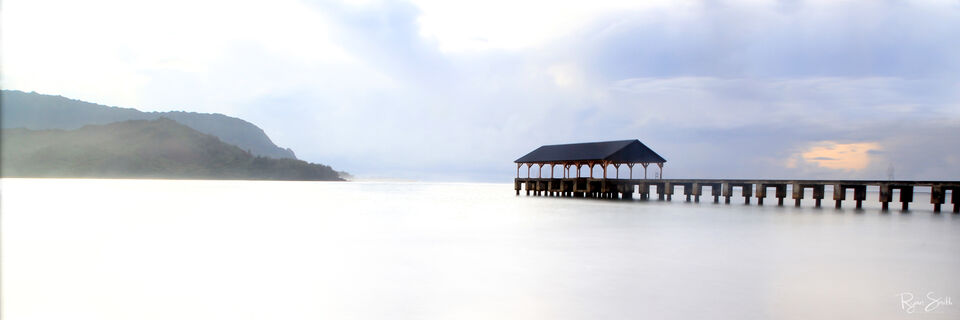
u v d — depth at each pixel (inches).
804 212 1289.4
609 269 506.6
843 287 437.1
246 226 893.2
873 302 390.6
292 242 687.7
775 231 847.1
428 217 1107.9
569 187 2080.5
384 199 2005.4
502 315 357.7
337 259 555.2
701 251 627.5
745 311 366.0
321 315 355.6
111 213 1170.0
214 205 1509.6
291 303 382.6
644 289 425.7
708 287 434.9
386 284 440.5
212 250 615.5
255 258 561.0
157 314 357.7
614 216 1143.0
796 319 349.1
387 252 603.8
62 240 703.7
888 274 490.9
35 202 1571.1
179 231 813.2
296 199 1946.4
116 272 486.9
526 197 2190.0
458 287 431.2
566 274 482.9
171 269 499.5
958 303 390.3
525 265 525.7
